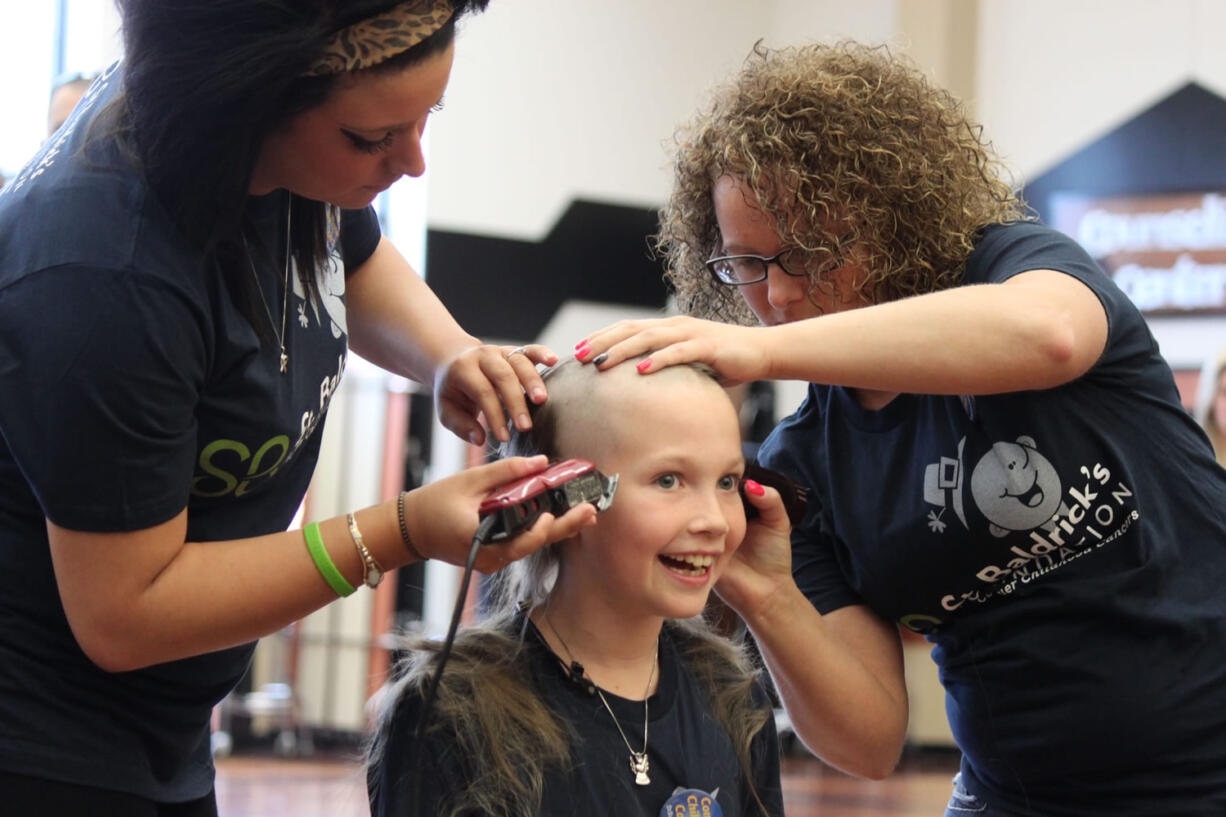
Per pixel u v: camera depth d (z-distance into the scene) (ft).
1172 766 4.64
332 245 4.69
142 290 3.52
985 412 4.73
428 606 19.04
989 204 5.08
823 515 5.35
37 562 3.85
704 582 4.44
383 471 19.22
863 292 4.87
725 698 4.81
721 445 4.39
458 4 3.64
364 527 3.94
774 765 4.87
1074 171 19.19
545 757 4.28
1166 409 4.81
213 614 3.78
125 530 3.61
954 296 4.22
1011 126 19.90
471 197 20.29
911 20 19.92
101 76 4.13
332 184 3.80
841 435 5.24
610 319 20.88
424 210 20.22
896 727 5.14
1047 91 19.53
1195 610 4.62
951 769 18.25
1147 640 4.65
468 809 4.16
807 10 21.61
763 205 4.77
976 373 4.12
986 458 4.73
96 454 3.51
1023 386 4.21
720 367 4.25
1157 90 18.65
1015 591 4.85
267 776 16.38
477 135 20.34
